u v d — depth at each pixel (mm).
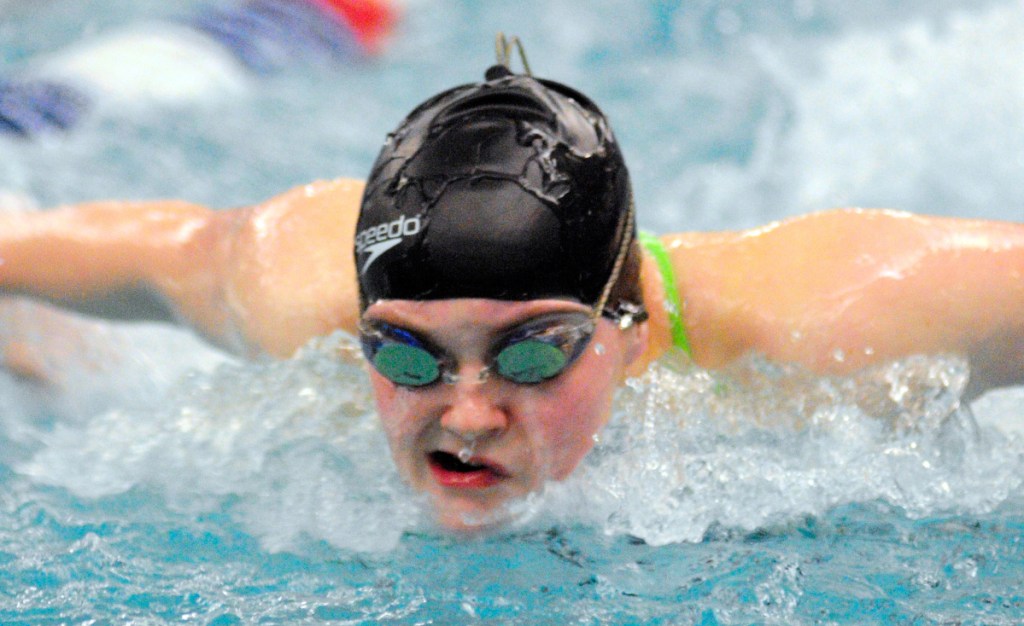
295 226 8664
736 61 16156
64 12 17531
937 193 12430
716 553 6578
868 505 6953
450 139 6297
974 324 7531
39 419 8961
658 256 7871
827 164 13203
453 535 6746
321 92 15984
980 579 6266
